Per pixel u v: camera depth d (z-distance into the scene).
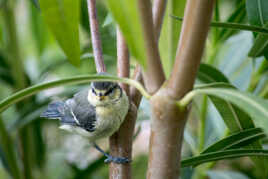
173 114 2.01
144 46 1.92
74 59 2.21
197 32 1.85
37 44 7.47
